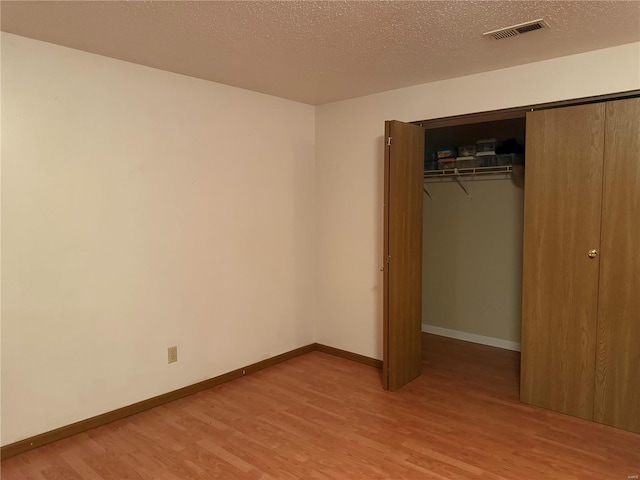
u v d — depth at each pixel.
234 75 3.19
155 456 2.50
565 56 2.81
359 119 3.87
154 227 3.07
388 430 2.78
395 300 3.31
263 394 3.34
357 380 3.60
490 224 4.48
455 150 4.57
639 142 2.61
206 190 3.36
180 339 3.25
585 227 2.82
